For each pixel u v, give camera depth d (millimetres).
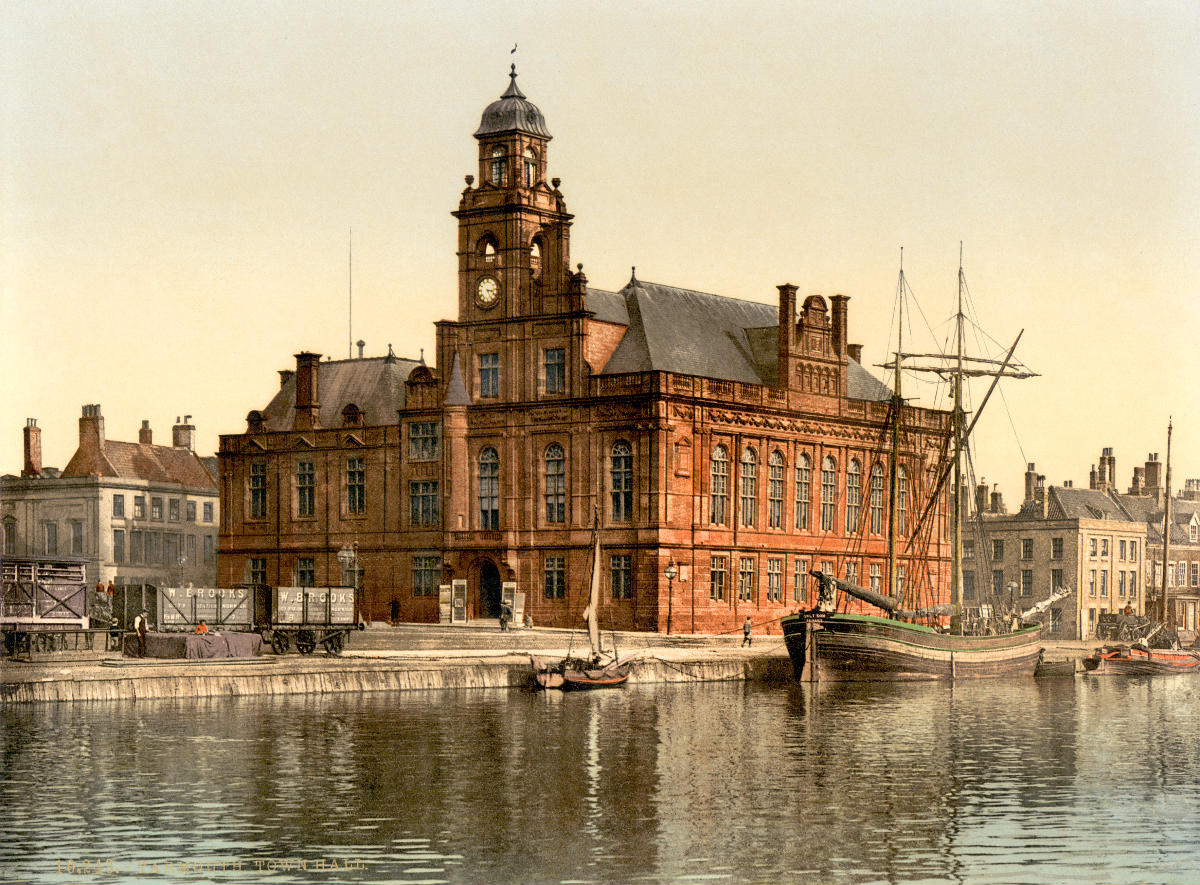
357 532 115938
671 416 103000
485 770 54969
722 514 106875
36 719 64375
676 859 42656
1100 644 135750
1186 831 46875
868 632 90625
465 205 110875
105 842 43750
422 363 119125
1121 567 149000
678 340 109625
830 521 115500
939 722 71562
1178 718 75312
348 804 48844
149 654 78875
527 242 109312
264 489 121125
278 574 119438
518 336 108562
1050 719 73875
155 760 55438
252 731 62406
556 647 94938
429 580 112438
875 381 125062
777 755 59844
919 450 122938
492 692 79688
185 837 44375
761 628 108812
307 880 40250
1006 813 49281
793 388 112438
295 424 120562
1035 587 145875
